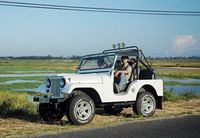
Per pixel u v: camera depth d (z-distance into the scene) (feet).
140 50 41.09
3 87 115.34
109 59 38.91
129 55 40.29
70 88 34.78
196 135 29.25
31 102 53.88
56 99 35.01
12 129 33.63
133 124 35.27
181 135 29.25
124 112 45.06
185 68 321.11
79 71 41.55
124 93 38.88
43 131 32.22
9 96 55.88
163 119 38.45
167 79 177.37
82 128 33.40
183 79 178.40
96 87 36.65
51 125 35.96
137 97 40.04
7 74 213.05
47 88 36.55
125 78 39.55
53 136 29.76
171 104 53.93
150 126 33.86
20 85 123.95
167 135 29.35
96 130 32.27
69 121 35.55
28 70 276.82
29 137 29.73
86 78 36.32
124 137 28.73
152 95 40.78
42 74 210.59
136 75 40.78
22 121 38.75
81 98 35.29
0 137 29.81
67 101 35.53
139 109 39.83
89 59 40.96
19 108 45.34
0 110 43.32
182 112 44.34
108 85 37.52
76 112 35.14
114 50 40.73
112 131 31.55
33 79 161.38
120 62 39.81
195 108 49.06
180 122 36.17
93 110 36.01
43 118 39.06
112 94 37.83
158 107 41.91
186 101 58.54
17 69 301.43
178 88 118.21
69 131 31.91
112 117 40.91
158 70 274.77
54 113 39.14
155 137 28.60
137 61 40.93
